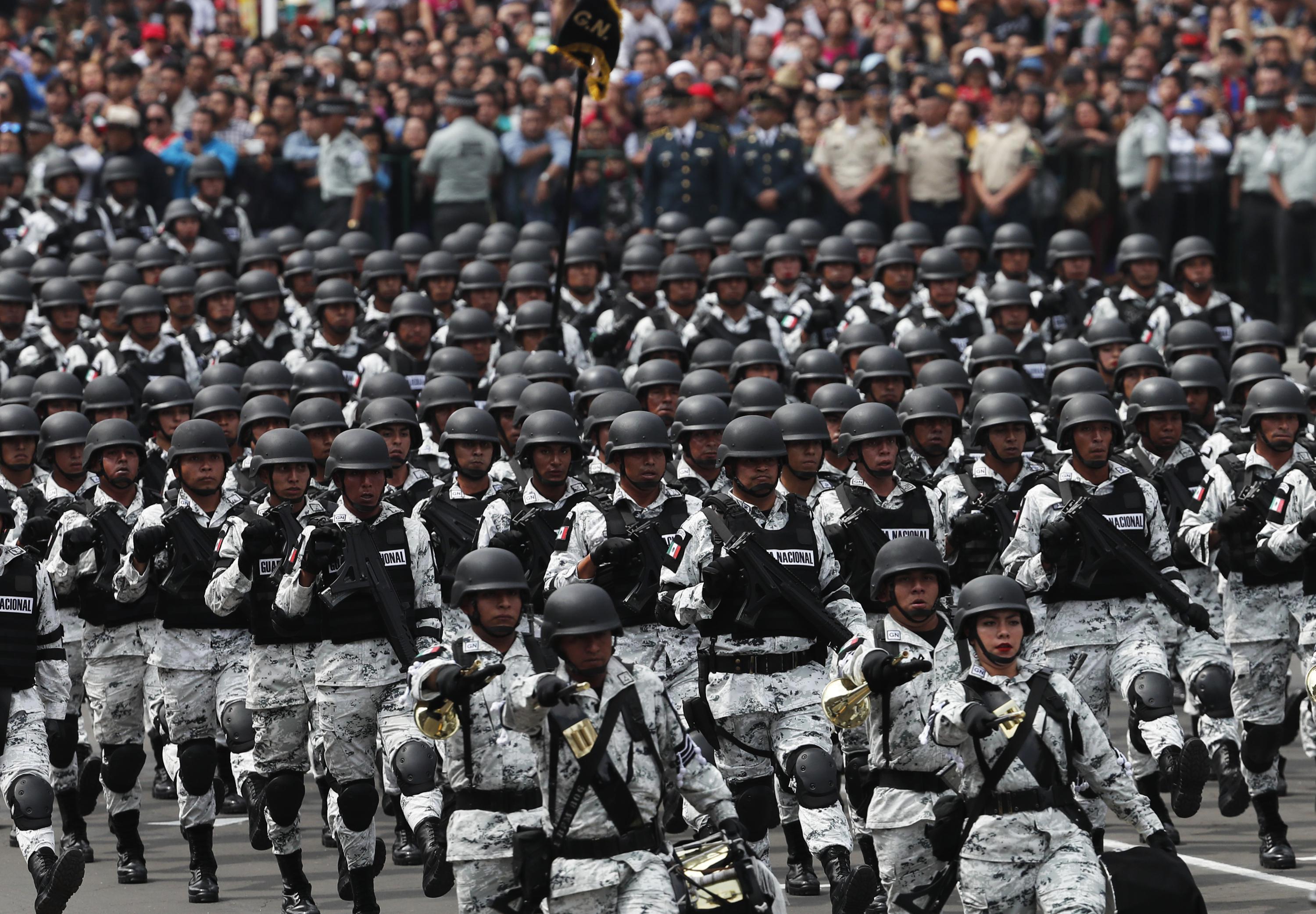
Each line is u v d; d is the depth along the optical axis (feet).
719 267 214.90
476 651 94.17
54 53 325.83
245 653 129.90
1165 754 122.42
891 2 323.37
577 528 124.26
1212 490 139.03
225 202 270.46
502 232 241.35
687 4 319.06
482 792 94.73
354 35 320.29
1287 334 274.16
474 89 288.92
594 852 86.79
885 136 281.54
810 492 128.06
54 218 266.57
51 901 107.65
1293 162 272.51
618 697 87.97
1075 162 284.41
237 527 120.47
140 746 133.49
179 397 157.99
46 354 215.72
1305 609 133.69
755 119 283.59
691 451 135.33
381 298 224.53
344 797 116.78
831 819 114.32
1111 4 315.78
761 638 115.55
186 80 302.66
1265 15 315.78
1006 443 135.33
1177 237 283.18
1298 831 140.56
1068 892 90.79
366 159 286.05
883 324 216.74
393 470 143.74
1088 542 125.08
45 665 116.88
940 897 95.66
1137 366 170.09
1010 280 214.07
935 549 104.01
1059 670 126.52
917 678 102.73
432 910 122.72
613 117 294.87
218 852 141.49
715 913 87.20
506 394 153.79
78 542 128.06
